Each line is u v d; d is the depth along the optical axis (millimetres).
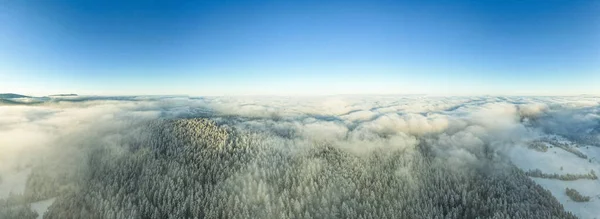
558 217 133500
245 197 149000
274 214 139750
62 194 140500
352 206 147750
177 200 142000
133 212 128375
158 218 130875
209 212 137375
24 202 131750
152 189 147625
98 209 129500
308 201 150000
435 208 147000
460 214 148000
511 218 137875
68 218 125375
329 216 140625
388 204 148000
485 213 146000
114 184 148500
